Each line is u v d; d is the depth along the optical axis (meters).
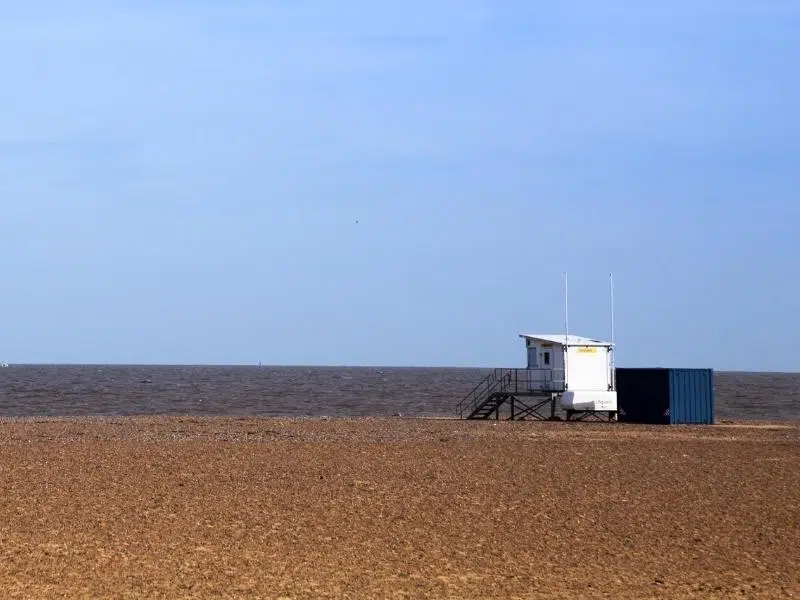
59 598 16.47
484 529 23.27
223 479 30.77
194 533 22.22
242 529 22.81
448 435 47.03
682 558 20.44
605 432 49.75
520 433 48.53
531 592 17.44
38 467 33.19
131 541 21.23
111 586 17.31
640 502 27.36
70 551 20.11
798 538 22.58
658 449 41.03
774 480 31.84
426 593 17.22
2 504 25.62
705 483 31.05
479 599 16.88
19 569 18.50
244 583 17.69
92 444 41.22
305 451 38.94
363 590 17.33
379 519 24.38
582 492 29.00
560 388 58.91
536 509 26.08
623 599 17.06
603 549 21.22
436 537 22.28
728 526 23.97
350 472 32.69
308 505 26.20
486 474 32.59
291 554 20.23
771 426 55.53
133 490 28.30
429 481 30.84
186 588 17.27
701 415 56.75
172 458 36.12
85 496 27.12
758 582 18.42
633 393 57.81
